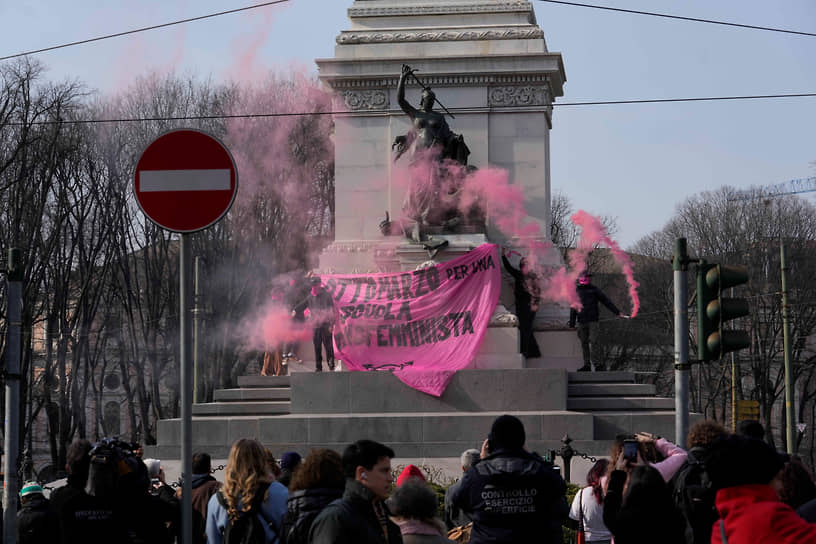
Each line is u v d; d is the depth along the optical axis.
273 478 11.72
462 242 35.28
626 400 32.59
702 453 11.37
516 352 34.25
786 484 11.17
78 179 58.75
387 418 31.25
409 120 36.94
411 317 34.28
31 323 54.34
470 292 34.56
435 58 36.78
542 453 30.81
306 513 10.25
